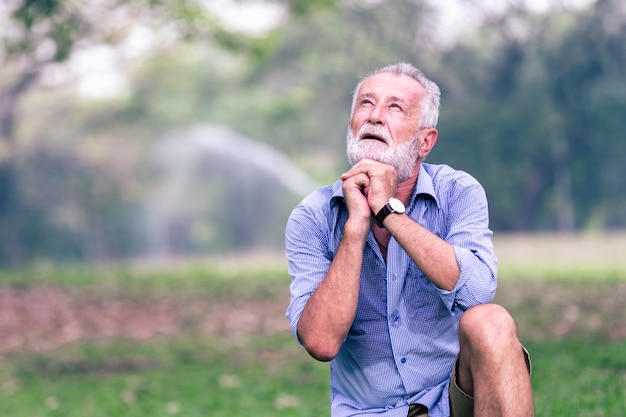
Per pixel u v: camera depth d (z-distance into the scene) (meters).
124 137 63.47
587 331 13.49
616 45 47.19
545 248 42.00
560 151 54.59
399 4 51.72
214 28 22.05
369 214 3.91
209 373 11.92
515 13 49.50
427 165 4.27
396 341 4.00
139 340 15.36
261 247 64.75
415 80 4.13
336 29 54.47
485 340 3.61
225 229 65.31
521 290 19.23
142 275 25.55
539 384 8.72
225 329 16.31
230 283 22.92
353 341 4.05
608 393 7.67
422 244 3.83
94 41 22.53
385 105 4.07
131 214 65.94
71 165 61.09
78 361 13.40
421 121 4.09
